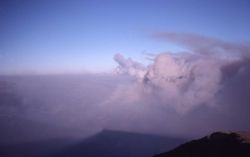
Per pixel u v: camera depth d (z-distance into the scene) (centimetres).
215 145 5150
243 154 4334
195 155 5009
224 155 4578
